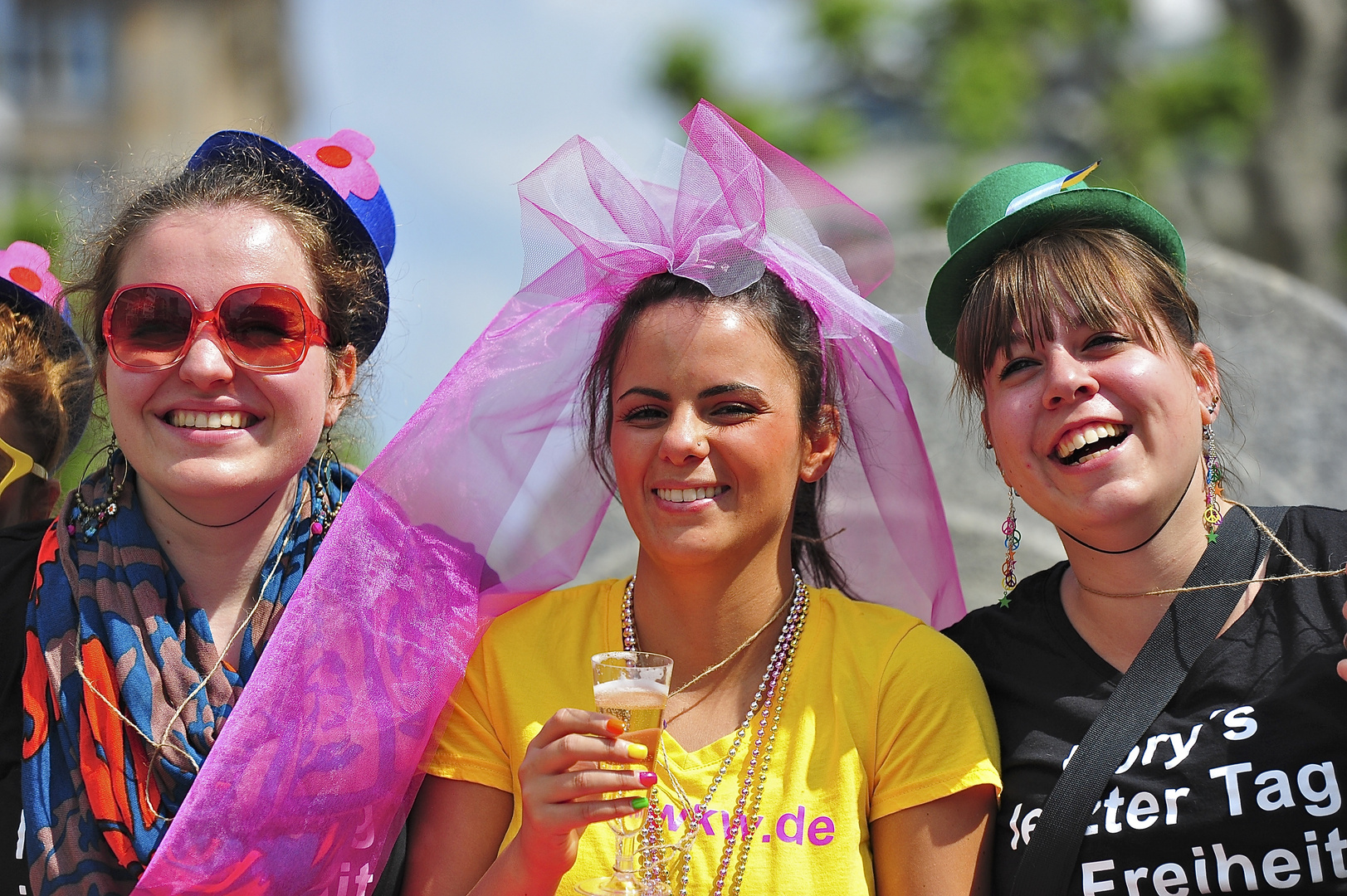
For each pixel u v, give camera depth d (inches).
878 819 311.1
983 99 1334.9
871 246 375.9
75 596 328.2
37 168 2322.8
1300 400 547.8
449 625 336.2
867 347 371.2
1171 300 326.6
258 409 322.0
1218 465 336.2
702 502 319.9
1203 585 318.7
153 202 332.8
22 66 2324.1
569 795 283.7
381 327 367.2
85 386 397.4
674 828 311.0
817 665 330.3
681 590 331.3
